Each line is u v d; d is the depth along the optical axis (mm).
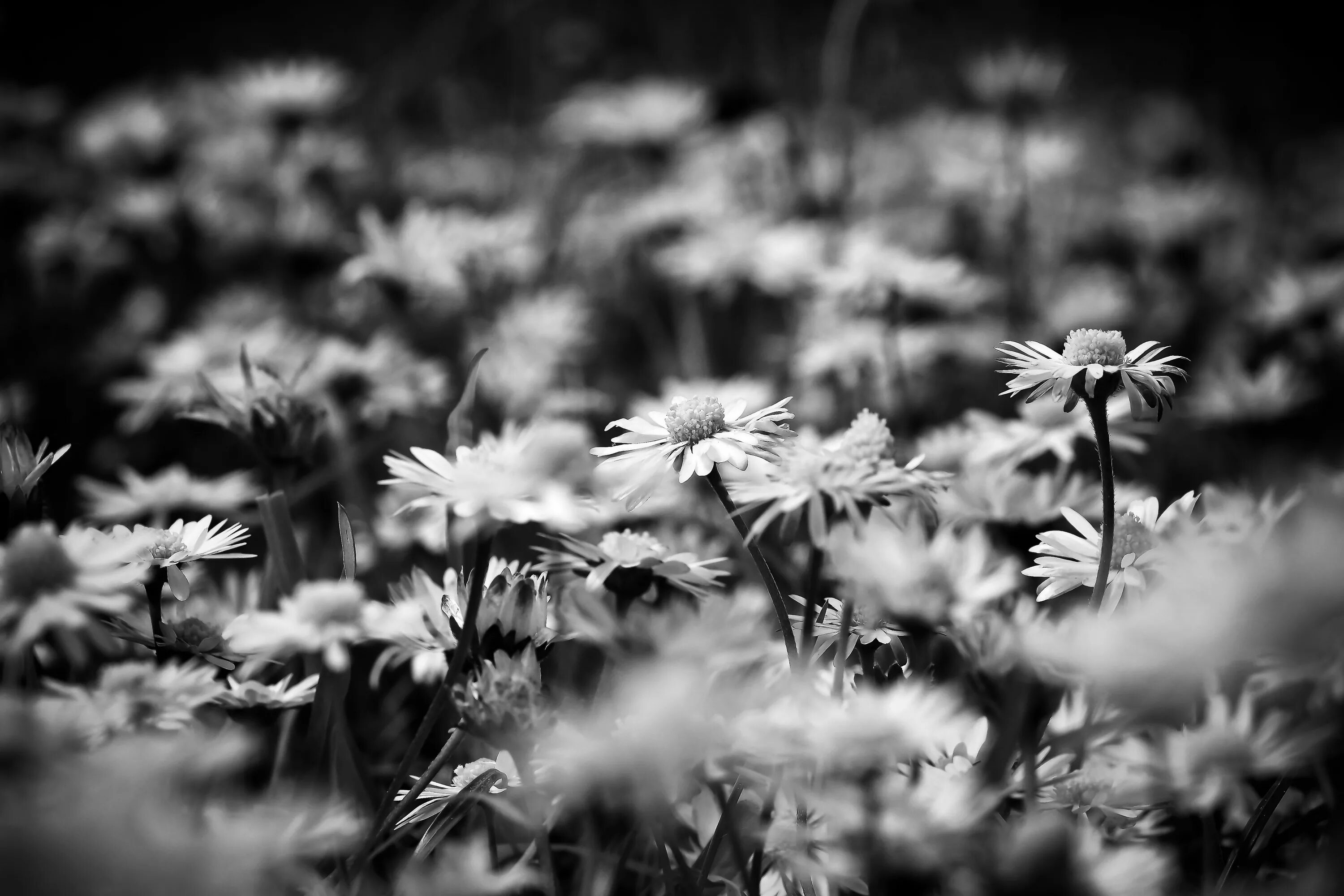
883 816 254
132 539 275
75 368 592
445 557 387
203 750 253
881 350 456
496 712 272
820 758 255
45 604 265
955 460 378
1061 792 283
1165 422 481
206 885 240
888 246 590
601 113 688
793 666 276
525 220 597
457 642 288
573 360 538
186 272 678
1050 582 297
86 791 243
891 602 265
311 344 537
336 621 278
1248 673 270
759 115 698
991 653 273
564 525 274
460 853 272
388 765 339
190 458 510
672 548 346
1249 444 446
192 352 492
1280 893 271
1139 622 255
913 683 267
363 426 459
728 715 264
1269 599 251
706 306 621
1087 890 251
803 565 354
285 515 327
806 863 259
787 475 280
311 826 265
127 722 274
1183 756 276
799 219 662
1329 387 498
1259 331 543
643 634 264
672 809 272
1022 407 359
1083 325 589
